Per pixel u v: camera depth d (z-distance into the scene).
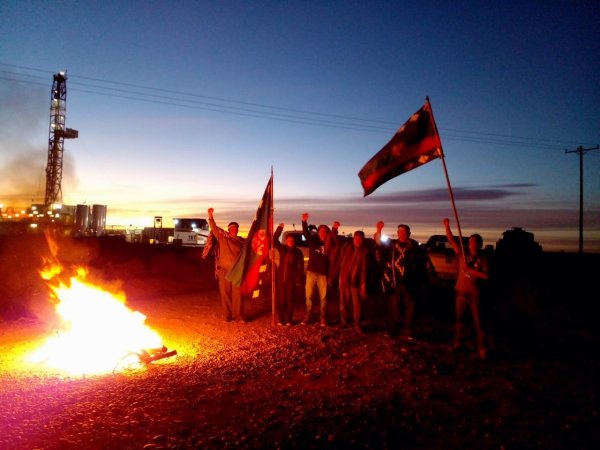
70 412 4.89
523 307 10.79
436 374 6.09
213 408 5.04
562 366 6.46
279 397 5.37
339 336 8.24
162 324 9.21
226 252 9.59
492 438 4.34
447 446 4.21
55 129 41.56
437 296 13.05
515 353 7.14
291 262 9.33
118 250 20.47
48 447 4.17
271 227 9.12
